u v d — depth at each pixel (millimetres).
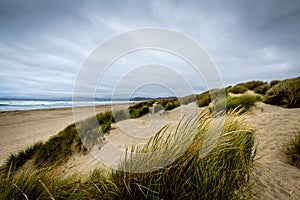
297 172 2562
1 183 1893
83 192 1772
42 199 1791
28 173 2084
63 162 4660
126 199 1547
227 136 2152
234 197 1659
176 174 1570
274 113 5676
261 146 3783
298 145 3191
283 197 1883
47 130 11211
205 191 1457
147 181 1580
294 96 6656
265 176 2322
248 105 6629
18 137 9391
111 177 1756
